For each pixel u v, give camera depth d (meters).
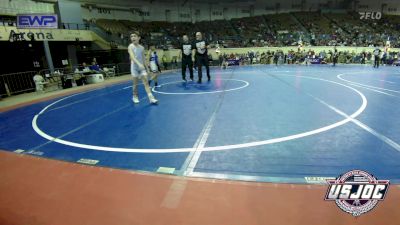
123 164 3.35
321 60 21.42
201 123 5.04
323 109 5.83
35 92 11.48
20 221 2.32
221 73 15.33
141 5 29.31
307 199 2.44
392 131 4.25
